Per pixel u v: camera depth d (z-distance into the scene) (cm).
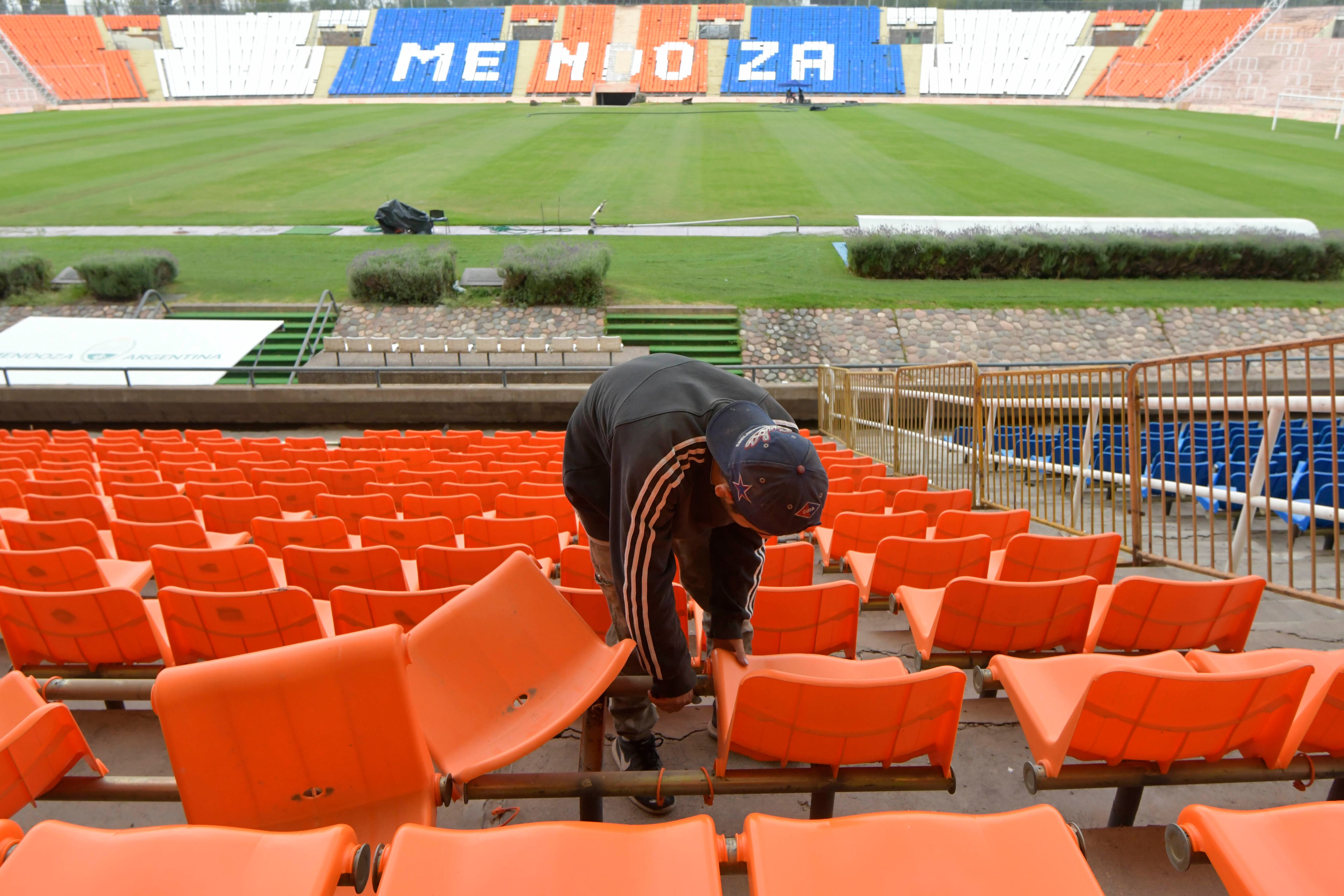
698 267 2255
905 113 5403
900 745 194
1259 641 354
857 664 229
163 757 273
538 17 7725
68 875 134
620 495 186
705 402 185
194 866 135
